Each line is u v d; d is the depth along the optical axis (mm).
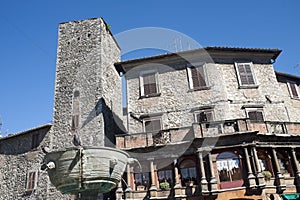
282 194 16391
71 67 21797
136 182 17359
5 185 22266
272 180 16609
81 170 7309
